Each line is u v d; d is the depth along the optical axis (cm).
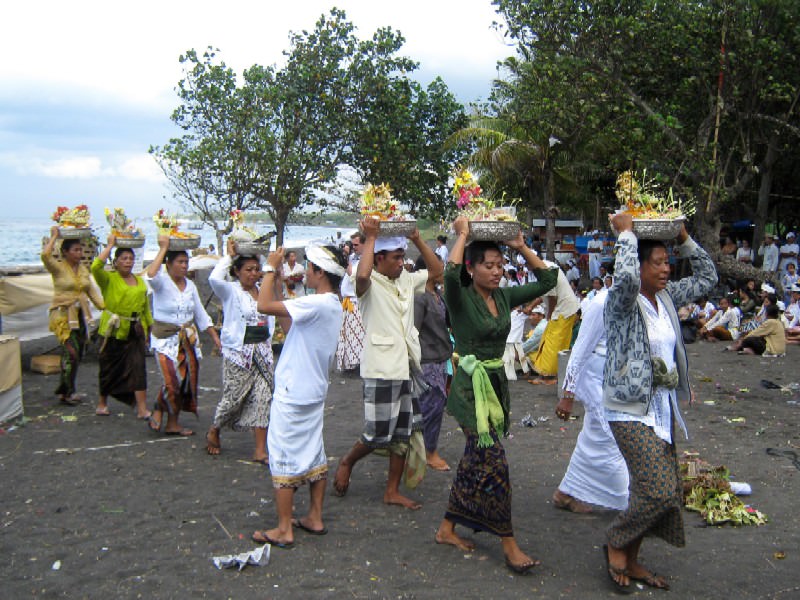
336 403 881
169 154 1886
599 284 1631
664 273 416
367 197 501
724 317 1436
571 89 1644
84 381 1001
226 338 629
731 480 586
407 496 554
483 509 427
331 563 433
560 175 2523
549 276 457
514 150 2225
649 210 420
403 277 537
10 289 1039
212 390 955
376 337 509
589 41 1631
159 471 610
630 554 411
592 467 499
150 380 1020
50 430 743
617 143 1695
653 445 394
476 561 438
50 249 834
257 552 432
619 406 403
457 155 2269
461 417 435
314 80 1978
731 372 1073
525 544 463
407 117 2031
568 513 519
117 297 766
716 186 1630
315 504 479
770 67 1616
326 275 470
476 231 431
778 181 2464
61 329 846
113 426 761
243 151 1919
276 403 465
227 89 1933
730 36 1586
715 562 438
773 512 518
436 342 605
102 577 413
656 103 1775
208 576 415
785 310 1477
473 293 438
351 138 2020
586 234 2931
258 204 2067
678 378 420
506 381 445
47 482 579
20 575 416
